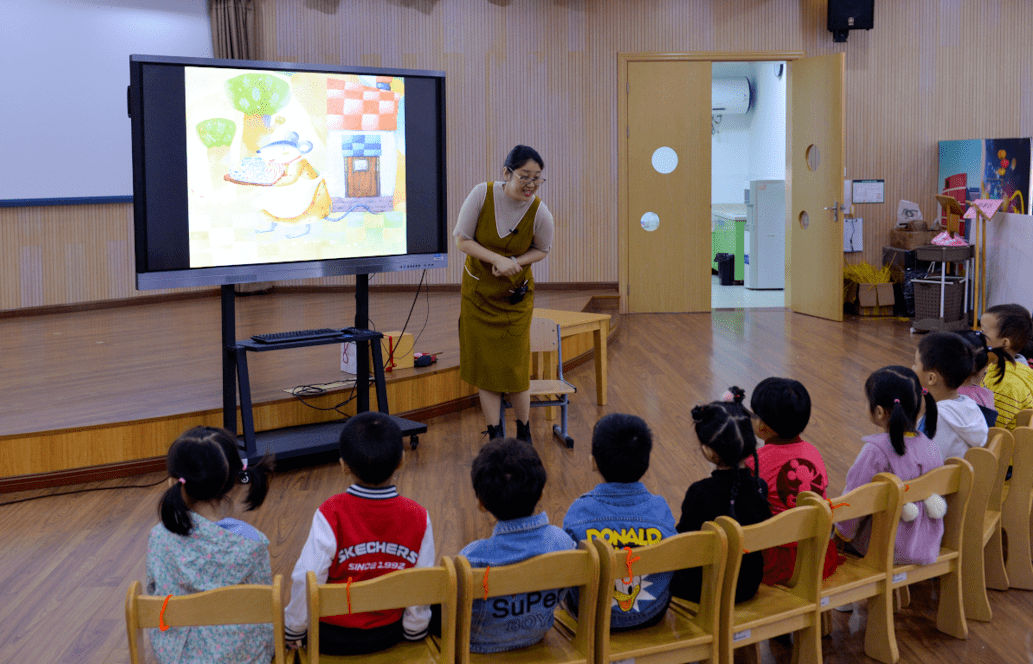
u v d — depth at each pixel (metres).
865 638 2.45
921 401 2.49
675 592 2.26
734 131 11.65
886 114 8.53
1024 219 6.45
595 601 1.92
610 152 8.49
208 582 1.97
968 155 8.21
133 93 3.83
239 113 4.10
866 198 8.60
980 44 8.48
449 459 4.25
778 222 10.21
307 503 3.67
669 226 8.55
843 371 5.93
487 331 3.99
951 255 7.09
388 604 1.77
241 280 4.13
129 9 7.71
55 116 7.37
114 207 7.80
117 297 7.87
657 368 6.15
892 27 8.43
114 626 2.65
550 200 8.54
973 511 2.61
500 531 1.93
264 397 4.54
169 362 5.45
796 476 2.44
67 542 3.29
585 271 8.66
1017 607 2.72
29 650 2.51
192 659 1.92
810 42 8.41
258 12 8.25
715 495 2.17
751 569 2.18
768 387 2.49
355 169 4.46
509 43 8.35
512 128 8.44
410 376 4.94
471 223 3.88
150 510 3.61
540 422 4.89
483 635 1.95
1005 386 3.23
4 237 7.23
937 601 2.79
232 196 4.11
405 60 8.34
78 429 3.94
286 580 2.92
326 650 1.93
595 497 2.13
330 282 8.65
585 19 8.34
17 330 6.68
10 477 3.85
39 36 7.23
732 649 2.07
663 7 8.34
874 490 2.28
